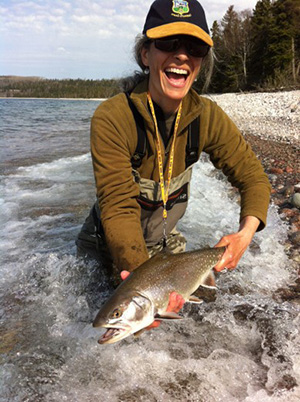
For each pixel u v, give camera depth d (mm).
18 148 4840
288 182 2709
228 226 1983
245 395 916
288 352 1048
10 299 1332
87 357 1048
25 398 907
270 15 18266
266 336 1120
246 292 1361
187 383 955
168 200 1143
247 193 1041
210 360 1029
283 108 6969
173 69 905
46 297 1341
